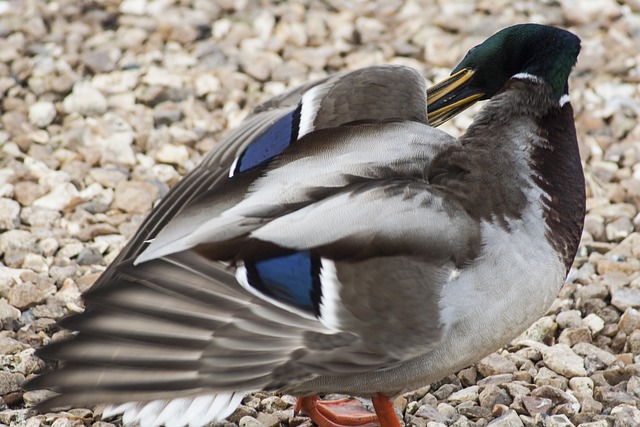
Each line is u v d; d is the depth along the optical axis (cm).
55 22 1571
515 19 1614
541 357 990
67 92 1425
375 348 730
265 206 745
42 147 1307
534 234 802
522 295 779
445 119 974
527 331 1020
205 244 716
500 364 970
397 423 827
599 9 1642
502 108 871
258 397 930
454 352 766
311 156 791
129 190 1228
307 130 859
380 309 728
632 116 1421
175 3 1627
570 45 898
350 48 1547
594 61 1522
